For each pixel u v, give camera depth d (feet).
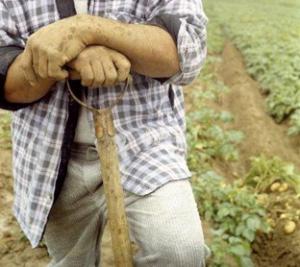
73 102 7.86
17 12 7.91
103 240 14.66
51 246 9.82
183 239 7.34
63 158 8.14
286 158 22.53
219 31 54.90
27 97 7.61
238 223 15.99
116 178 7.37
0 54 7.60
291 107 26.43
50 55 6.73
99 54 6.86
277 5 79.71
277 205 17.83
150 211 7.50
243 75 34.50
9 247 14.24
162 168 7.65
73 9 7.74
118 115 7.81
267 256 15.69
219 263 13.85
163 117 8.20
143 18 7.77
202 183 17.47
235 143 23.73
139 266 7.73
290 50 38.09
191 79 7.68
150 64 7.20
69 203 8.89
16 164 8.63
